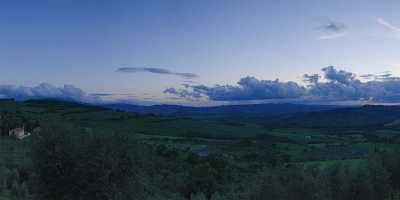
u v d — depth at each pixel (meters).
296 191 36.78
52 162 25.67
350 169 42.66
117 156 27.02
